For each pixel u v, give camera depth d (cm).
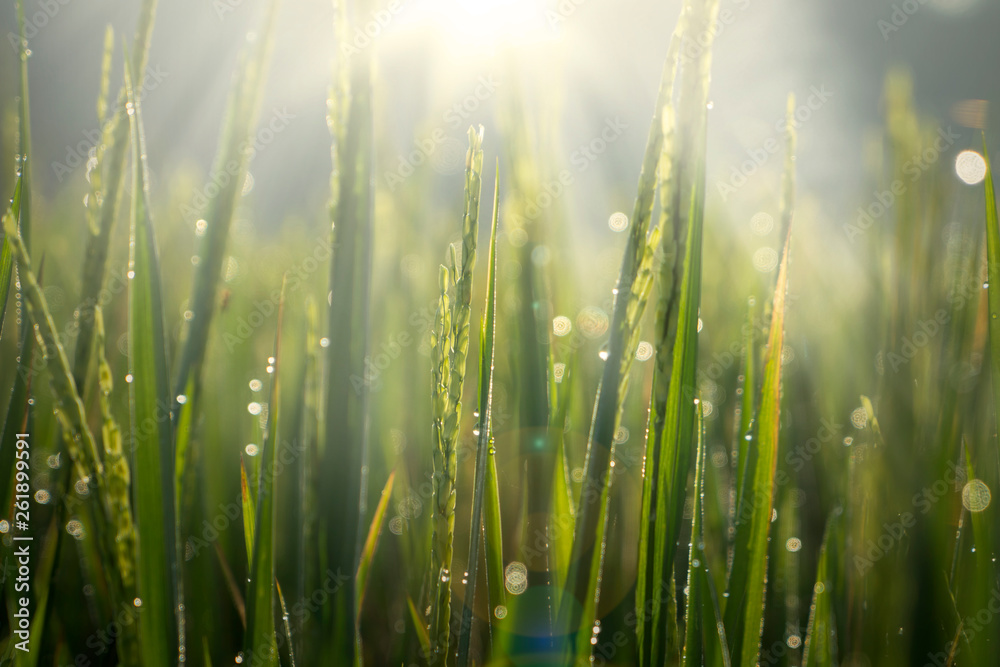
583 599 76
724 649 77
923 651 86
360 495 77
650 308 139
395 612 98
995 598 83
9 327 110
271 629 78
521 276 91
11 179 92
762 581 79
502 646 80
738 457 81
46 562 85
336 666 77
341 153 77
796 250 150
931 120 99
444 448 75
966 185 96
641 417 113
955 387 90
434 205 150
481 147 74
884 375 94
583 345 117
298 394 91
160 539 75
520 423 86
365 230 77
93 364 84
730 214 150
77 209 167
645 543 77
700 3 73
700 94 74
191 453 81
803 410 119
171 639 76
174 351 134
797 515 97
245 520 83
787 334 137
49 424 93
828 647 84
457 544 99
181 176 164
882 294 102
